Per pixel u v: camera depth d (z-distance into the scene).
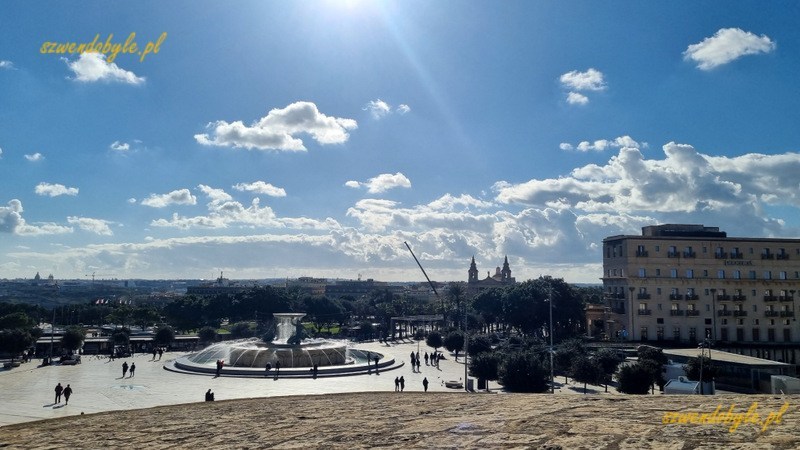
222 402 11.91
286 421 9.27
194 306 144.00
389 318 156.50
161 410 10.96
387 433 7.73
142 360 84.12
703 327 98.25
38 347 96.62
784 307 100.06
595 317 115.12
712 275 99.75
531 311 111.25
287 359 75.00
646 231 108.38
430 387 60.22
